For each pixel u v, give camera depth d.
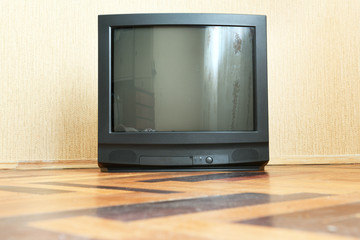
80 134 2.76
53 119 2.74
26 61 2.72
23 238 0.68
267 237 0.68
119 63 2.19
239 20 2.20
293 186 1.48
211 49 2.19
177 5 2.89
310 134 2.96
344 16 3.03
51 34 2.75
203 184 1.57
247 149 2.21
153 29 2.18
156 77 2.17
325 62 3.00
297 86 2.97
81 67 2.78
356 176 1.89
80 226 0.78
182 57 2.17
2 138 2.69
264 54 2.22
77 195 1.25
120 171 2.21
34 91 2.72
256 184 1.55
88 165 2.74
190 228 0.75
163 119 2.17
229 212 0.93
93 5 2.80
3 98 2.70
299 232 0.72
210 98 2.18
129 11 2.84
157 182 1.65
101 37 2.19
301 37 2.98
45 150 2.72
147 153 2.17
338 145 2.99
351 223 0.80
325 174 2.01
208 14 2.18
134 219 0.85
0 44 2.70
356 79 3.02
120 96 2.18
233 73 2.20
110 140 2.17
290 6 2.98
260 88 2.21
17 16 2.72
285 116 2.95
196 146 2.17
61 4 2.77
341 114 3.00
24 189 1.42
